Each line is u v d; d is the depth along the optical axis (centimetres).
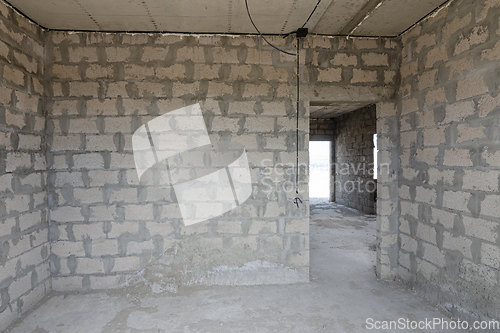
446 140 230
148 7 234
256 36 282
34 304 247
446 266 231
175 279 280
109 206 274
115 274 277
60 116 268
